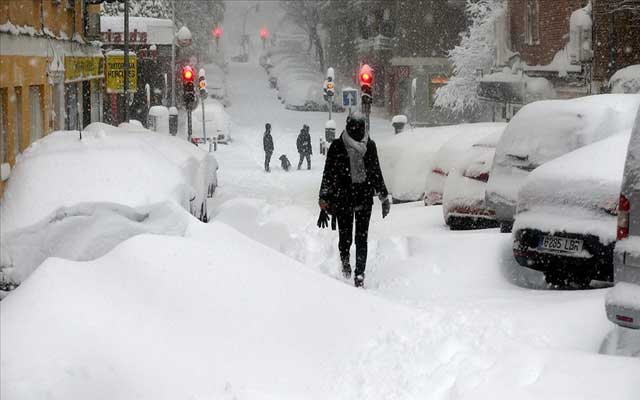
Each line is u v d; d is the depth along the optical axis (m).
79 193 19.22
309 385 13.26
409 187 49.97
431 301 18.72
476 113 123.56
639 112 15.96
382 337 14.52
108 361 12.77
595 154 21.14
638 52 71.88
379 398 12.91
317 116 168.25
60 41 52.03
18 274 18.28
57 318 13.25
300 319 14.50
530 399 12.29
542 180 21.16
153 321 13.72
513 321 15.96
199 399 12.45
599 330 15.78
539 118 26.72
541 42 88.50
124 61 80.19
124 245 15.03
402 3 147.50
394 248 25.02
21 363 12.63
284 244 28.08
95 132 22.73
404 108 150.12
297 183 76.06
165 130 110.12
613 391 12.41
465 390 12.80
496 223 31.33
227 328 13.98
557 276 21.28
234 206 31.84
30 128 42.03
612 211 19.89
